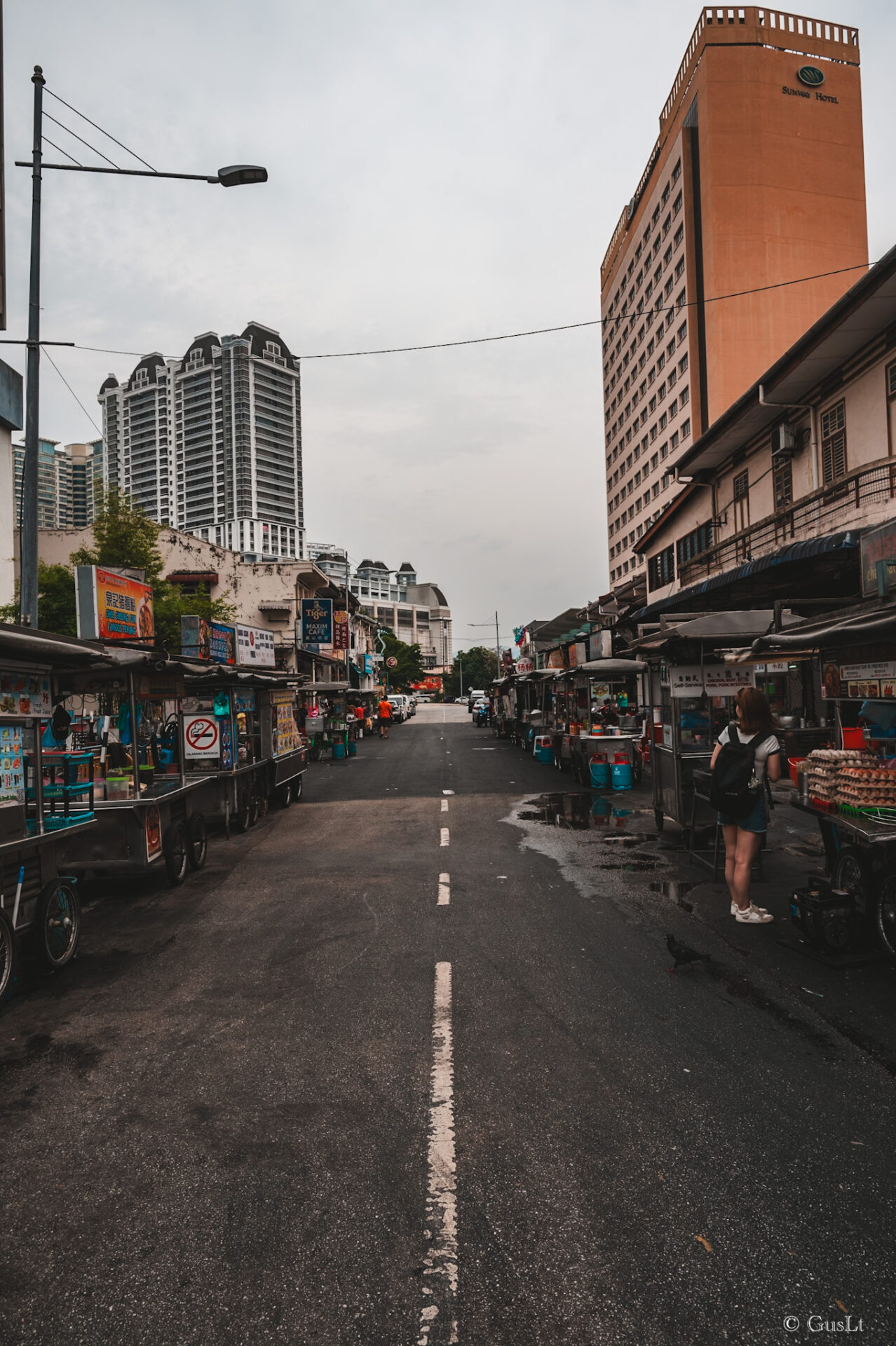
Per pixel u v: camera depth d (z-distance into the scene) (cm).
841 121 5397
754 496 2033
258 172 1124
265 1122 372
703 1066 416
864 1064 414
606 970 568
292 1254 281
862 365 1479
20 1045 470
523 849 1035
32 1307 259
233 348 16938
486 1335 242
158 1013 514
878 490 1391
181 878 912
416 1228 292
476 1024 479
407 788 1797
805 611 1089
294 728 1636
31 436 1102
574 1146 345
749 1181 316
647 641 1043
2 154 1070
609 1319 246
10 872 548
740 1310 249
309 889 853
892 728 593
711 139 5188
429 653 17662
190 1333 246
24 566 1096
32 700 577
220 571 3819
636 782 1717
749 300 5097
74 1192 322
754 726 668
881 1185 311
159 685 958
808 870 862
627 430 6944
